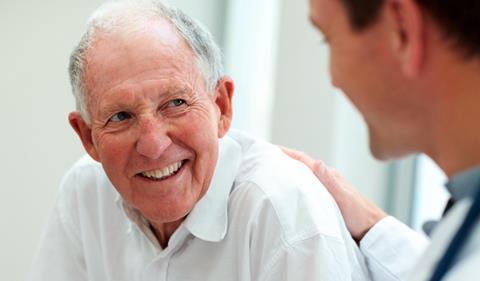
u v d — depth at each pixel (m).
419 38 0.68
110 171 1.38
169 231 1.49
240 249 1.44
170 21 1.34
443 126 0.71
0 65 2.48
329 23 0.76
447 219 0.74
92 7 2.54
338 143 2.61
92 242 1.63
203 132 1.35
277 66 2.77
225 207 1.45
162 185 1.36
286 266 1.35
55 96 2.60
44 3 2.54
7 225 2.57
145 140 1.31
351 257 1.47
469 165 0.70
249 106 3.09
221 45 3.11
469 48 0.67
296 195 1.39
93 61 1.32
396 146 0.77
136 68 1.29
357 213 1.55
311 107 2.67
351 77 0.76
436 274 0.68
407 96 0.72
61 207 1.67
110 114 1.32
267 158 1.51
